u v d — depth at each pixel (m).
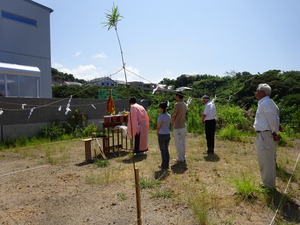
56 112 11.43
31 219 3.73
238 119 12.26
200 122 12.61
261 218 3.56
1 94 11.27
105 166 6.48
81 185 5.11
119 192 4.64
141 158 7.29
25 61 17.11
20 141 9.62
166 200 4.24
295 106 14.04
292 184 4.86
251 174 5.48
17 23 16.59
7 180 5.54
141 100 15.09
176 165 6.38
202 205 3.84
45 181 5.42
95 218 3.71
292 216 3.61
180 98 6.70
